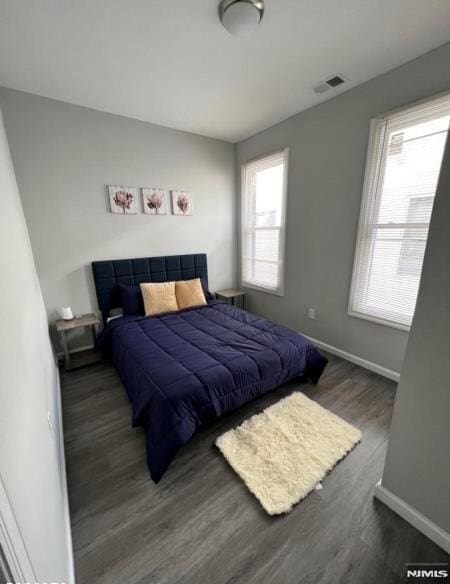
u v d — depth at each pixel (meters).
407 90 1.97
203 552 1.14
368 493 1.38
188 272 3.52
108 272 2.92
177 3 1.41
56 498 1.10
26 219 2.46
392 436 1.25
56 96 2.38
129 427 1.86
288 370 2.06
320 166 2.67
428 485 1.16
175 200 3.29
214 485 1.43
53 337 2.75
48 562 0.78
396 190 2.17
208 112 2.74
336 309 2.79
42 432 1.08
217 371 1.73
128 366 1.99
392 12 1.49
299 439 1.70
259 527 1.23
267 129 3.16
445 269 1.00
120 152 2.83
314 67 1.99
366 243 2.44
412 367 1.14
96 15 1.47
